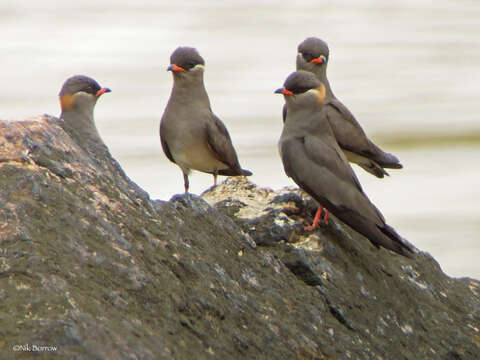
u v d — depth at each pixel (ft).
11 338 23.52
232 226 36.68
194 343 28.14
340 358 33.65
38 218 28.04
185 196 36.47
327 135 49.93
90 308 25.53
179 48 62.85
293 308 34.53
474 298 46.62
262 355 30.07
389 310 39.83
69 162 32.17
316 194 47.39
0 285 25.12
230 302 31.27
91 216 29.63
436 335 40.16
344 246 42.96
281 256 38.88
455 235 99.76
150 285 28.53
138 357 24.99
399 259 46.14
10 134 31.50
